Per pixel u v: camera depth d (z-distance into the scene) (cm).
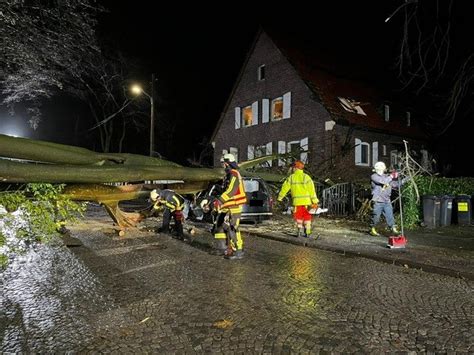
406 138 2636
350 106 2444
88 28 1266
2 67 1450
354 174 2336
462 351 386
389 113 2662
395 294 560
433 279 642
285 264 741
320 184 1653
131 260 770
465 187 1271
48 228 410
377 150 2480
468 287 598
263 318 468
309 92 2378
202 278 639
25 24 1171
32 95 1877
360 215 1397
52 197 420
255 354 380
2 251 718
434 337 416
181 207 960
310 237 1018
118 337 418
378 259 775
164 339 413
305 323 454
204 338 414
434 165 2647
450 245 898
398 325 448
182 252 850
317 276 655
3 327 444
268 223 1315
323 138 2291
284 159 1777
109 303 521
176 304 516
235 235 785
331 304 516
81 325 449
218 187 888
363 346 396
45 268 705
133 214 950
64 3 1190
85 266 720
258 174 1281
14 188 424
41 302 526
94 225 1288
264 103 2661
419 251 827
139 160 595
